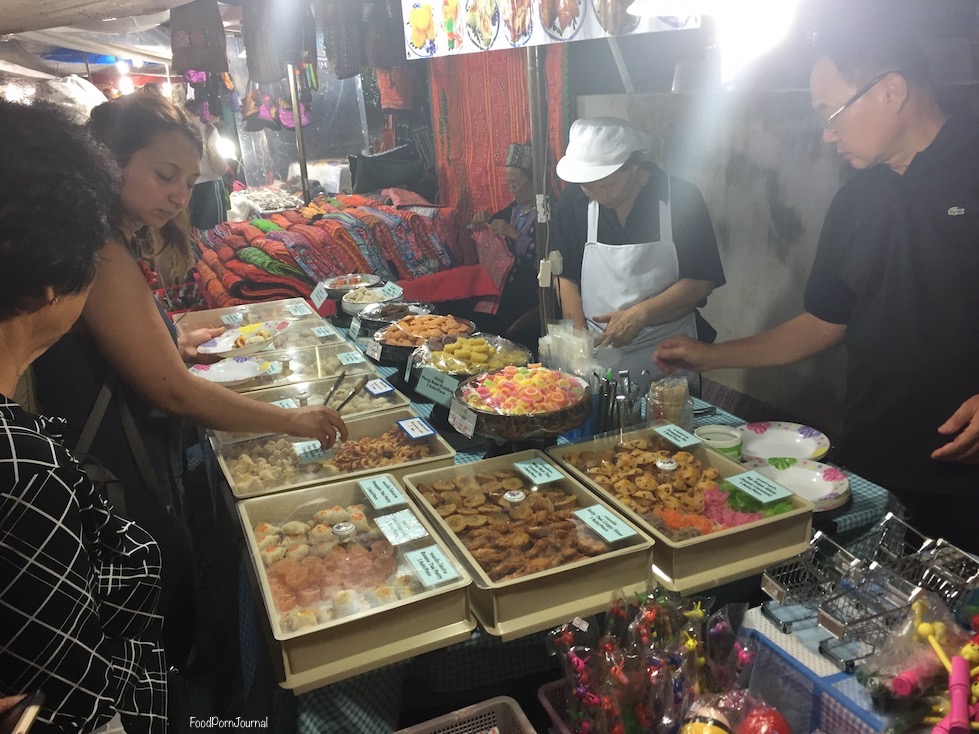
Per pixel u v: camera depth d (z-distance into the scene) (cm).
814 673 126
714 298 392
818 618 132
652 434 193
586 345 218
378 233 405
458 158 487
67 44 548
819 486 173
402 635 130
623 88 408
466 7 212
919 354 187
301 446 196
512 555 145
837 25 175
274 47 401
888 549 158
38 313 94
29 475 89
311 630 122
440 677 138
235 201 596
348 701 126
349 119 675
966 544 198
